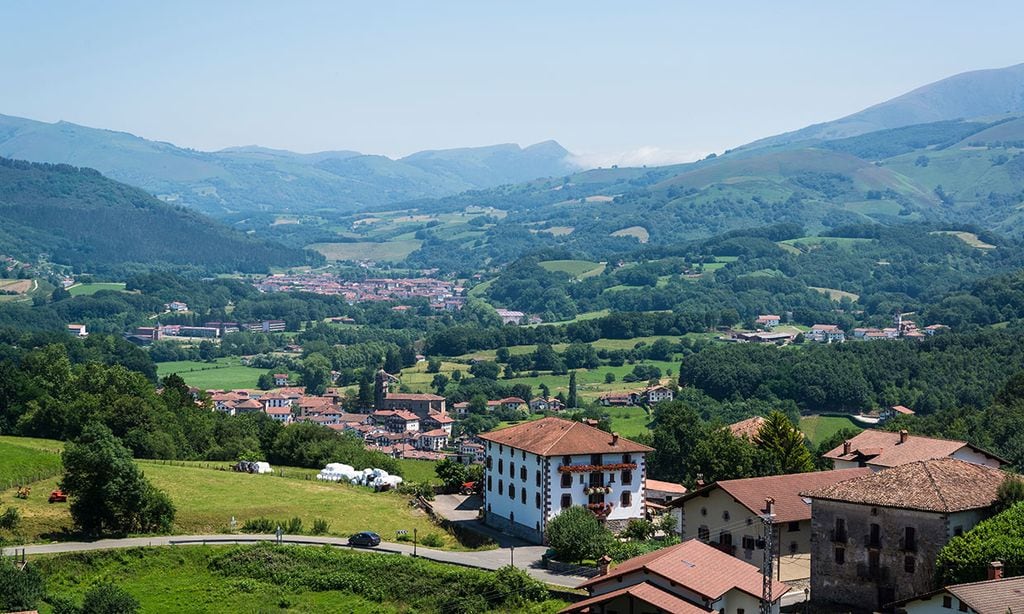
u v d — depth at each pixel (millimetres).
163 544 133875
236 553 133125
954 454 139000
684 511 132500
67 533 137125
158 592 125250
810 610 109812
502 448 157250
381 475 189125
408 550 137375
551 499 146000
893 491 108812
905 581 106000
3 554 122125
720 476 162875
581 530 131500
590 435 152625
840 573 110062
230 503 158625
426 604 122750
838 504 110562
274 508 156750
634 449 151625
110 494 137000
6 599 111500
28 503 147125
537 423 160250
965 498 106125
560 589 119062
